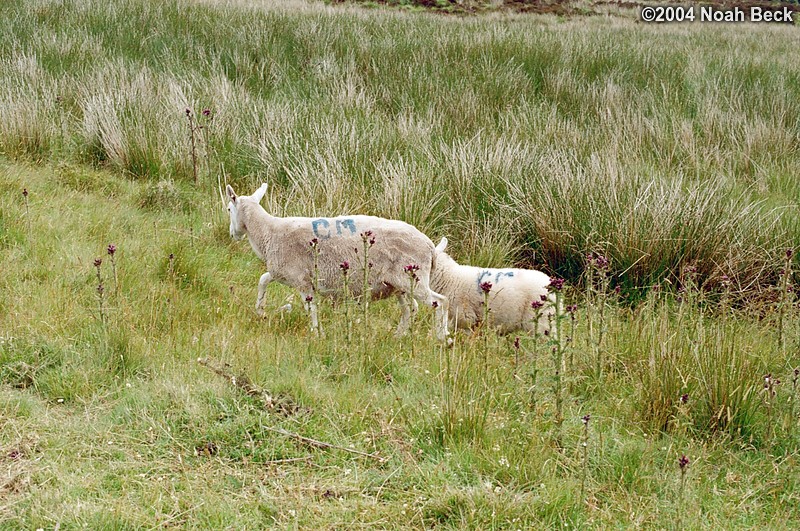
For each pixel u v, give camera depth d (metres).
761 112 10.82
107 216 6.48
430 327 5.22
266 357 4.44
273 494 3.45
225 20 13.60
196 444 3.71
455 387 4.07
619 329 5.20
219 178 7.95
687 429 4.19
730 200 7.08
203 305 5.25
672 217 6.49
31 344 4.27
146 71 10.18
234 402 3.95
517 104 10.96
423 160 7.95
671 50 14.45
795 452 4.00
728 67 12.81
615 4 26.56
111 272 5.30
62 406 3.93
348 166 7.74
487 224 6.93
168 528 3.19
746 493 3.70
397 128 8.98
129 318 4.70
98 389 4.05
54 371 4.13
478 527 3.27
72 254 5.55
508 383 4.39
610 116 10.08
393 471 3.64
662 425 4.20
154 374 4.17
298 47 12.80
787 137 9.91
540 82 12.11
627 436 4.13
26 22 12.14
